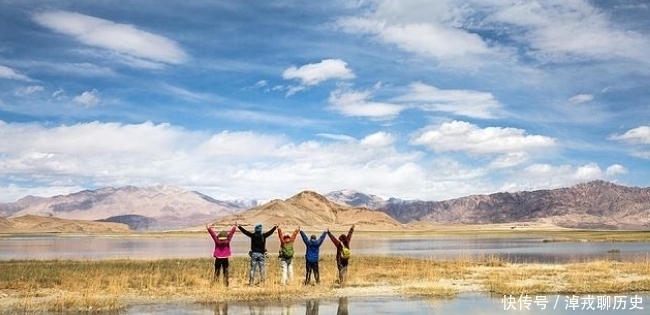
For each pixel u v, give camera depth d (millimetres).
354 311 19875
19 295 23938
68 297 22516
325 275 30297
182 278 28375
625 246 93625
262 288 24453
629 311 20094
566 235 190000
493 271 34125
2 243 121500
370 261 43781
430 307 20734
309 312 19656
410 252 72312
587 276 30453
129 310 20141
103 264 41062
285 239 25922
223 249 25672
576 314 19422
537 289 25000
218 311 19891
